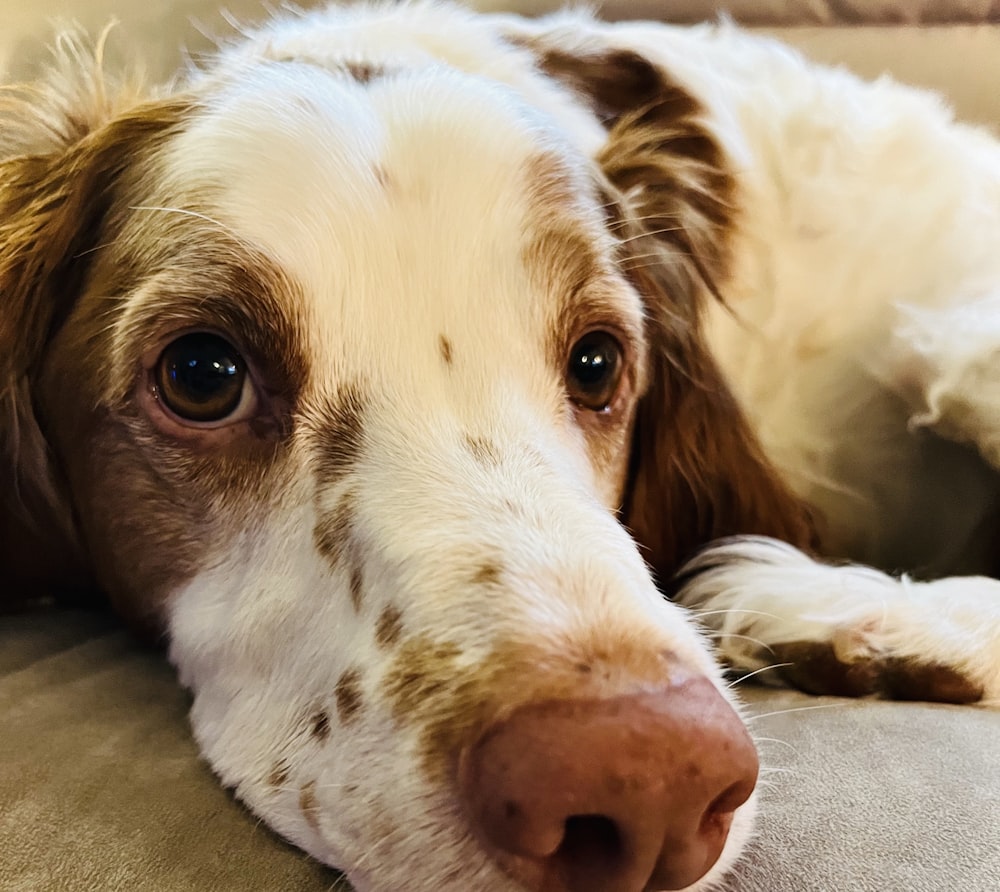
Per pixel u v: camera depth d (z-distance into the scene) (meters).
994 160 0.41
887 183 0.38
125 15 0.39
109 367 0.21
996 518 0.33
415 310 0.20
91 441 0.22
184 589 0.21
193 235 0.20
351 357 0.20
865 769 0.18
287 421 0.20
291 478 0.19
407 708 0.15
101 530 0.23
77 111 0.26
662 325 0.30
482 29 0.34
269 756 0.18
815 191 0.37
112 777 0.18
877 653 0.24
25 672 0.22
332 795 0.16
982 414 0.32
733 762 0.13
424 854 0.15
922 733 0.20
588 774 0.13
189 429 0.20
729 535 0.33
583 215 0.23
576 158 0.24
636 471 0.31
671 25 0.46
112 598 0.25
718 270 0.33
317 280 0.20
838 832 0.16
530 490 0.18
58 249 0.23
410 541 0.17
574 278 0.22
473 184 0.21
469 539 0.17
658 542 0.32
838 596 0.26
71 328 0.22
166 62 0.33
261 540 0.20
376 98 0.22
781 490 0.34
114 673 0.23
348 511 0.18
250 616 0.19
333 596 0.18
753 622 0.26
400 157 0.21
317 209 0.20
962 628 0.25
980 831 0.16
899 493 0.35
